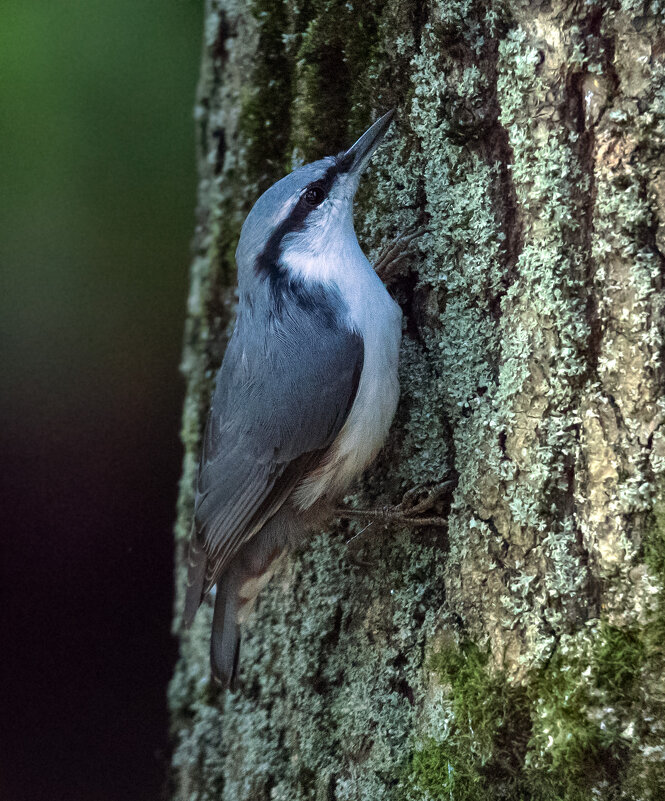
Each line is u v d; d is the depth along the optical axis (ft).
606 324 16.69
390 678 20.39
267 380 21.50
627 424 16.37
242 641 24.06
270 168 23.99
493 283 18.66
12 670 31.01
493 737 17.65
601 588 16.62
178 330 32.58
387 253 20.68
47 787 29.73
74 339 32.63
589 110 16.87
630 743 16.06
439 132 19.70
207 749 24.81
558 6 17.04
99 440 32.94
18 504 32.42
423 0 20.18
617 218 16.43
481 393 18.89
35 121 29.81
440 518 19.85
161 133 30.60
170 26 29.96
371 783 20.17
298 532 22.43
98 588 32.14
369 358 20.70
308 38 22.52
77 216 31.07
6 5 29.04
